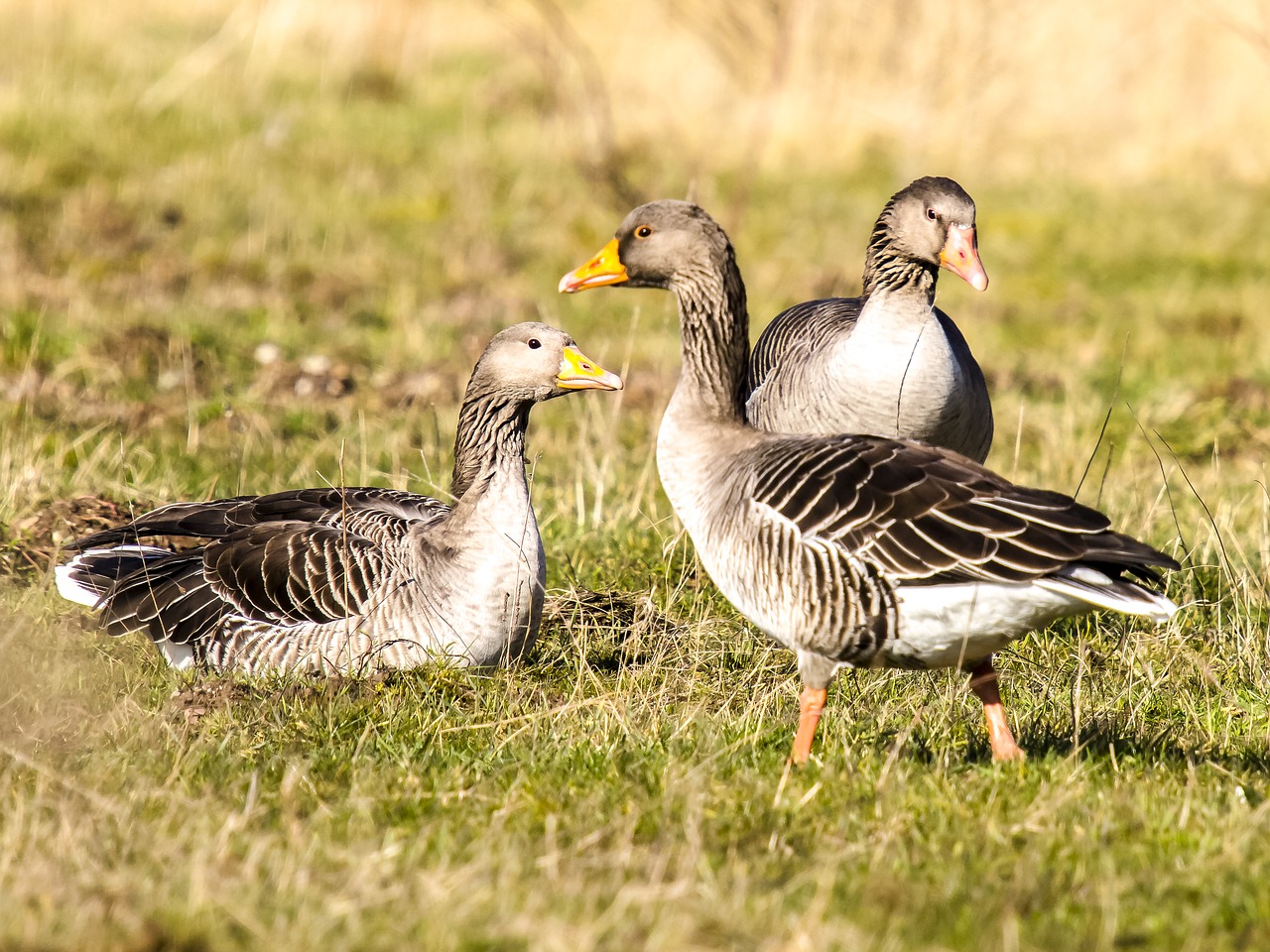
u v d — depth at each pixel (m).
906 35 32.59
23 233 24.97
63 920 6.55
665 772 8.55
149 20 41.19
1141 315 24.48
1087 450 17.12
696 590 12.16
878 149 32.50
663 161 31.33
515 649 10.68
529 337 10.66
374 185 29.52
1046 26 33.44
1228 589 12.32
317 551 10.80
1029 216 29.47
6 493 13.77
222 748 8.93
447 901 6.73
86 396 17.94
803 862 7.46
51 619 11.50
